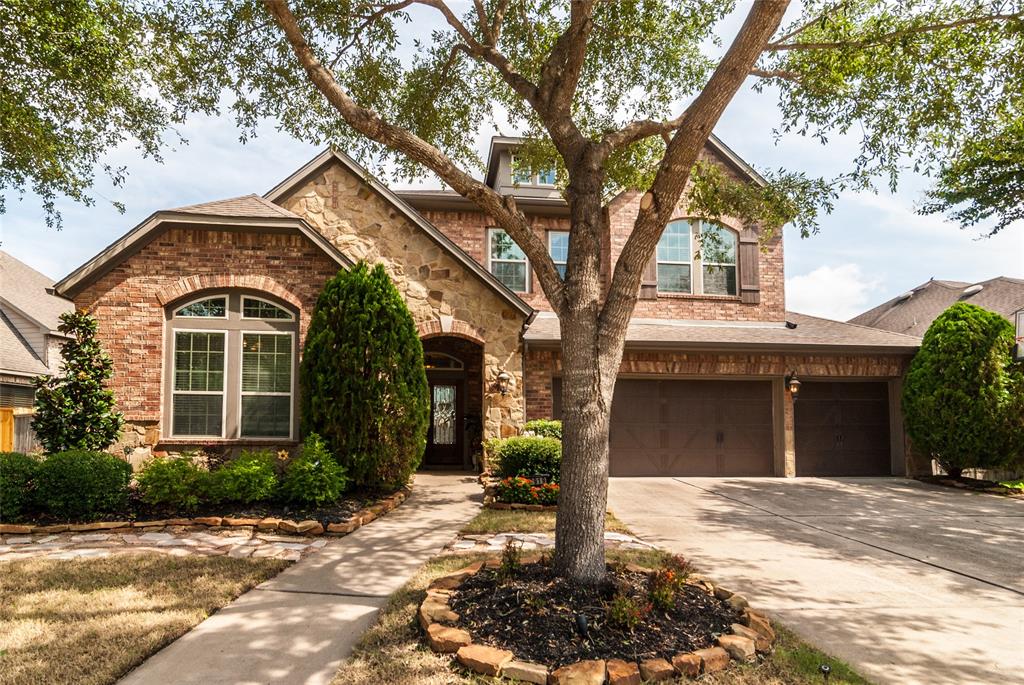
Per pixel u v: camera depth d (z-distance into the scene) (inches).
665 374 537.6
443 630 161.6
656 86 330.3
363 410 359.9
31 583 206.8
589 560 185.9
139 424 404.2
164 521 294.4
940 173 353.7
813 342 536.4
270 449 413.7
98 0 274.7
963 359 504.1
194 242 418.6
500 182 623.2
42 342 749.9
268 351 423.8
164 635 164.9
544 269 207.5
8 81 295.6
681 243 598.5
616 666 142.9
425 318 462.9
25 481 294.7
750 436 555.2
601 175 213.0
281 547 263.3
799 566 250.1
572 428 192.9
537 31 306.5
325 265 426.6
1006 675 152.2
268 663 151.5
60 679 140.1
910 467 554.3
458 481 474.0
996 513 386.6
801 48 261.4
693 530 317.1
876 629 181.6
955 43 251.6
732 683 143.1
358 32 286.4
